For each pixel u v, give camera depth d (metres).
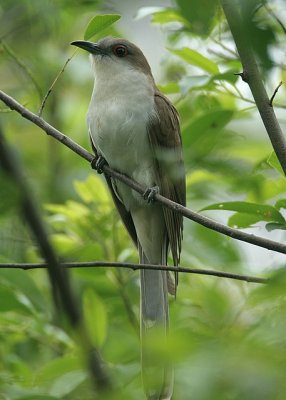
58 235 10.94
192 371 4.71
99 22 8.07
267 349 4.85
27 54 13.91
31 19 12.12
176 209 8.00
